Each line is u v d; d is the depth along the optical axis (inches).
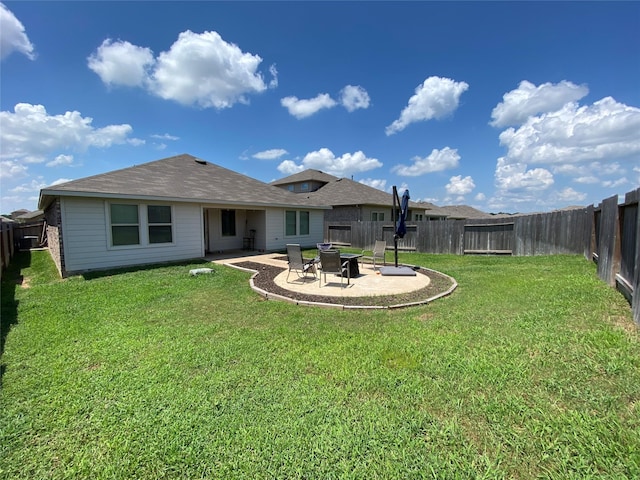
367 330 155.6
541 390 94.4
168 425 84.8
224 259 434.9
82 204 327.6
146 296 229.5
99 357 129.6
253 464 70.7
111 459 73.9
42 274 345.4
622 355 110.3
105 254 345.7
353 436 78.5
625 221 187.5
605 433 74.6
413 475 66.5
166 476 68.8
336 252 245.8
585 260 334.6
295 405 92.3
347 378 107.3
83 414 91.1
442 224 515.8
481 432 78.3
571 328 140.6
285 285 261.9
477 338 137.9
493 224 469.1
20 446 78.7
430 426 81.1
